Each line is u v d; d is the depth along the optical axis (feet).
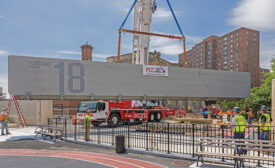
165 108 81.15
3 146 34.63
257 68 328.49
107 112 62.75
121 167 22.93
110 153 29.60
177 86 62.39
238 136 25.53
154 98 61.26
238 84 70.69
